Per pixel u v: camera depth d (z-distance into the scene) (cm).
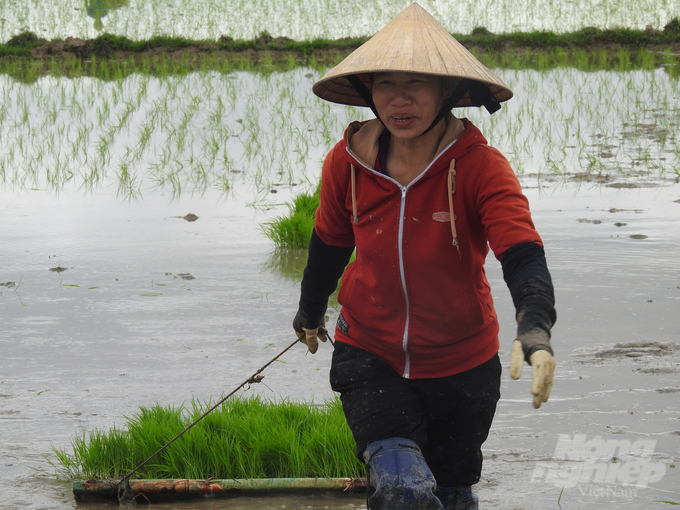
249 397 423
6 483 344
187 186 991
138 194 956
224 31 2077
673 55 1847
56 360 483
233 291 621
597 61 1831
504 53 1898
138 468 336
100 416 407
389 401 258
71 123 1298
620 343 495
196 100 1426
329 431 361
